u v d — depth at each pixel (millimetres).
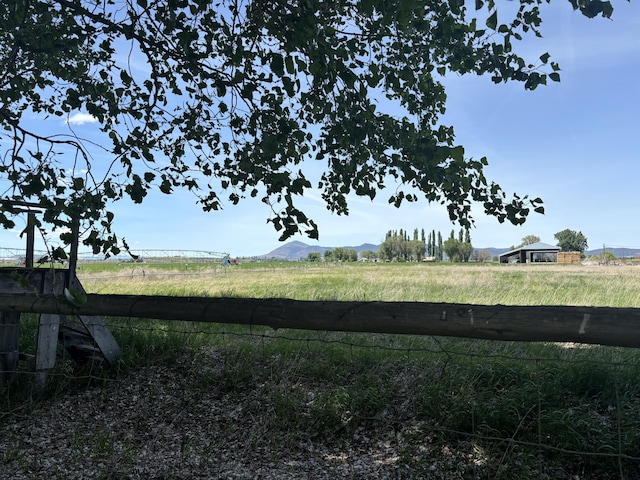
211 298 3141
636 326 2105
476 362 5094
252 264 64250
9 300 3705
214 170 4426
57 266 6281
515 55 3094
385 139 3158
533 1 2916
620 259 73188
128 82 3703
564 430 3695
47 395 5332
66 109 4270
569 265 59781
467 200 3416
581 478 3385
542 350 5738
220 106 3812
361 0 2562
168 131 4363
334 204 4285
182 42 3277
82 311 3473
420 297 15422
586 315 2199
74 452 4047
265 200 2895
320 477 3602
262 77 3383
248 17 3316
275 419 4570
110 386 5547
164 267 40125
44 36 3760
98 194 2744
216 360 6246
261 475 3648
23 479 3611
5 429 4547
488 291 16500
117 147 3359
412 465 3697
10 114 4051
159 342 6723
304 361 5871
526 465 3436
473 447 3834
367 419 4473
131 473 3693
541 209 3301
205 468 3771
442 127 3486
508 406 4051
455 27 3189
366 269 46844
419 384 4875
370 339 6805
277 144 3117
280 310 2865
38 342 5375
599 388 4477
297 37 2740
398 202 3914
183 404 5066
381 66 3676
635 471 3355
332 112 3408
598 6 2195
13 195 2801
